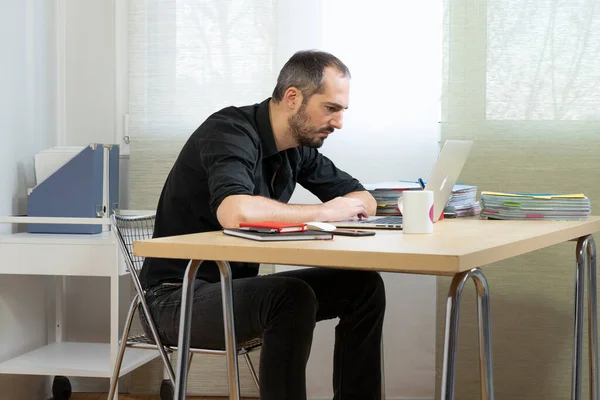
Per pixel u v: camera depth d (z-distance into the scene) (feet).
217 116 7.90
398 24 11.28
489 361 5.31
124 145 11.79
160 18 11.43
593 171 10.94
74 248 9.86
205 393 11.53
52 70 11.75
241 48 11.37
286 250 4.99
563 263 11.05
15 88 10.70
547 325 11.11
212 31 11.38
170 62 11.43
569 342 11.09
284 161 8.30
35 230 10.52
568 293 11.07
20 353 10.89
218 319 6.66
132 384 11.73
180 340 5.70
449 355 4.92
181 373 5.69
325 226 5.90
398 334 11.36
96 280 11.88
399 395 11.39
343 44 11.34
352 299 7.52
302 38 11.35
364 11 11.28
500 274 11.14
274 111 7.99
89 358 10.59
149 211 10.94
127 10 11.71
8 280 10.57
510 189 11.07
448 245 5.15
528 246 5.82
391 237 5.86
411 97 11.29
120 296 11.73
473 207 8.82
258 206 6.71
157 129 11.49
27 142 11.06
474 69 11.04
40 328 11.44
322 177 9.11
